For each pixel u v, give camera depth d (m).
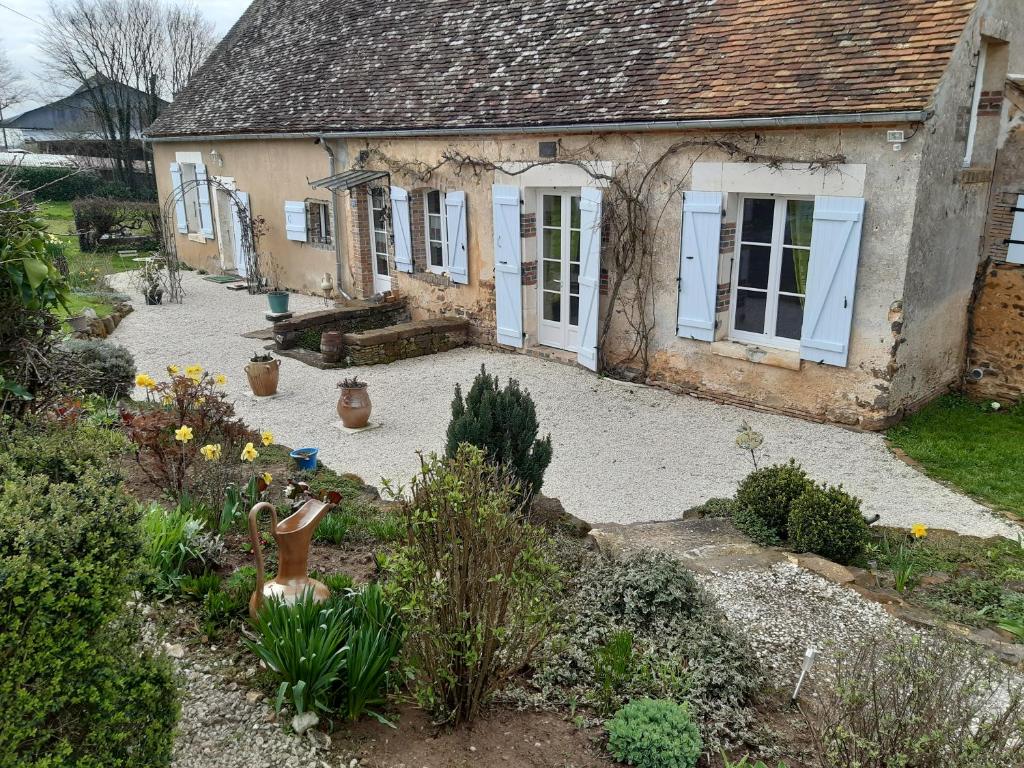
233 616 3.77
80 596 2.25
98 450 3.37
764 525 5.88
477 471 3.40
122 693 2.33
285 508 5.16
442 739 3.13
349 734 3.10
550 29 11.39
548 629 3.31
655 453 8.20
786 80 8.17
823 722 3.28
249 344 12.62
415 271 13.35
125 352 8.87
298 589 3.60
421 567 3.07
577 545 5.12
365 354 11.45
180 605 3.85
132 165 34.25
